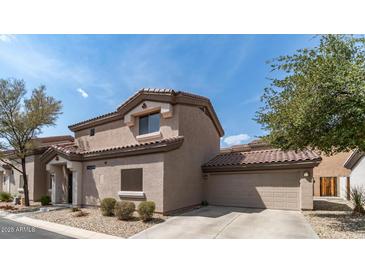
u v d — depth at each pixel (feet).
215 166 56.13
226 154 64.44
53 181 66.54
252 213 45.21
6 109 65.16
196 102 56.34
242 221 38.22
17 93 65.92
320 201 67.67
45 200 65.87
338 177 86.63
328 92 28.99
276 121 35.76
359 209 42.32
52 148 63.93
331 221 36.76
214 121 66.80
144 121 58.75
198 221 38.73
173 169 46.60
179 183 48.21
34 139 70.59
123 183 50.11
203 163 59.16
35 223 42.37
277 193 49.83
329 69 28.53
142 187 46.57
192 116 55.98
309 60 31.71
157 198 43.98
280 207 49.11
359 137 29.48
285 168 48.57
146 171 46.32
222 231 32.40
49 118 68.44
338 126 30.53
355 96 26.99
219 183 56.65
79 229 35.86
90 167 57.62
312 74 29.71
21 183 84.64
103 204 45.52
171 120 52.47
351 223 35.19
